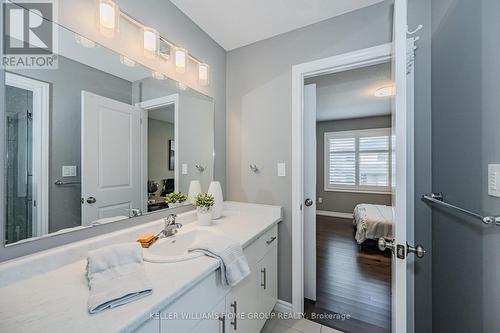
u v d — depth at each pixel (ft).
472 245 3.00
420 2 4.48
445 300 3.80
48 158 3.10
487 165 2.66
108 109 3.87
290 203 5.99
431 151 4.38
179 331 2.63
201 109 5.98
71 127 3.37
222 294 3.45
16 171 2.79
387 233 10.11
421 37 4.45
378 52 4.90
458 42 3.38
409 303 4.40
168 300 2.34
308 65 5.70
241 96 6.73
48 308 2.15
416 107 4.48
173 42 5.07
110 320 1.98
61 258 3.01
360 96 11.58
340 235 12.74
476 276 2.89
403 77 2.94
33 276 2.73
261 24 5.72
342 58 5.29
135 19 4.24
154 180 4.73
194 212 5.48
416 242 4.49
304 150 6.53
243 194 6.72
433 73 4.28
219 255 3.30
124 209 4.11
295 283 5.88
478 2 2.84
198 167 5.87
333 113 15.67
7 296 2.34
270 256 5.47
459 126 3.35
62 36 3.24
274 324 5.60
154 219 4.66
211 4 5.05
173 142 5.17
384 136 16.49
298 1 4.90
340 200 17.94
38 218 2.97
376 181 16.80
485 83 2.71
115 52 3.92
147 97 4.55
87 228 3.51
